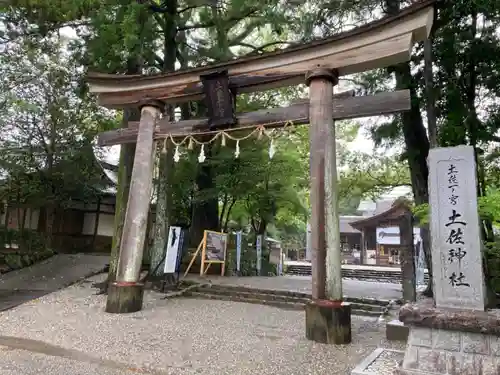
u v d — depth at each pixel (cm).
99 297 925
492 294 747
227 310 832
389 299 948
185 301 927
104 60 959
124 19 907
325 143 638
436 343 378
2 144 1454
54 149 1523
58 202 1656
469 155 409
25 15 1059
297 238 3241
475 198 399
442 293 396
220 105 757
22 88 1425
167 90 838
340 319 574
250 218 2075
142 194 811
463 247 395
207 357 498
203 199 1589
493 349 355
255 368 456
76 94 1351
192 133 804
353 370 412
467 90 1088
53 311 773
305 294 965
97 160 1723
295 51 706
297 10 1152
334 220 611
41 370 446
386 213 2827
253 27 1473
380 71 1173
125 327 648
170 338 587
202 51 1334
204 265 1406
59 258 1567
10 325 658
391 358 459
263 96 1608
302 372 443
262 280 1334
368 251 3158
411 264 777
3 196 1563
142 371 450
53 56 1416
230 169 1566
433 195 420
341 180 1419
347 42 668
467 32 1031
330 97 668
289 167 1608
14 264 1377
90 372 442
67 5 973
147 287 1050
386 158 1372
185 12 1414
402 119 1152
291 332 640
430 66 989
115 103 891
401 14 621
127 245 792
